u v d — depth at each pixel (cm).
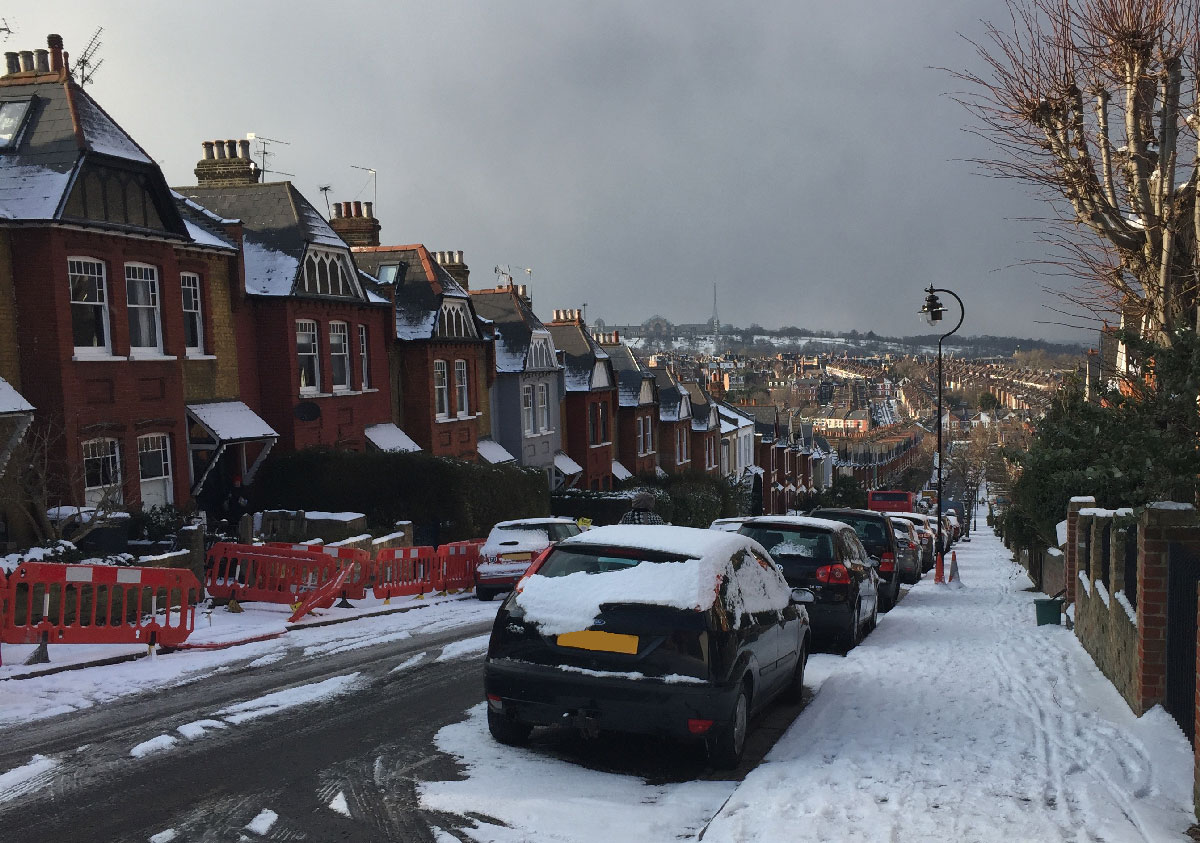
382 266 3325
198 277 2330
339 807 623
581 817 611
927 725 840
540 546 1961
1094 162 1176
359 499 2550
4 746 759
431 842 565
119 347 1938
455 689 995
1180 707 774
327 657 1184
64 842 561
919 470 17825
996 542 6631
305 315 2627
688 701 705
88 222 1842
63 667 1056
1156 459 772
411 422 3206
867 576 1466
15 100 1916
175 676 1045
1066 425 902
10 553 1498
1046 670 1105
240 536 1950
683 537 805
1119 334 815
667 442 5450
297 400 2586
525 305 4206
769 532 1362
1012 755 736
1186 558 755
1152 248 1148
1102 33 1113
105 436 1903
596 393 4459
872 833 558
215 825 589
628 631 722
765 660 829
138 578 1177
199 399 2323
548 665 735
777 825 572
